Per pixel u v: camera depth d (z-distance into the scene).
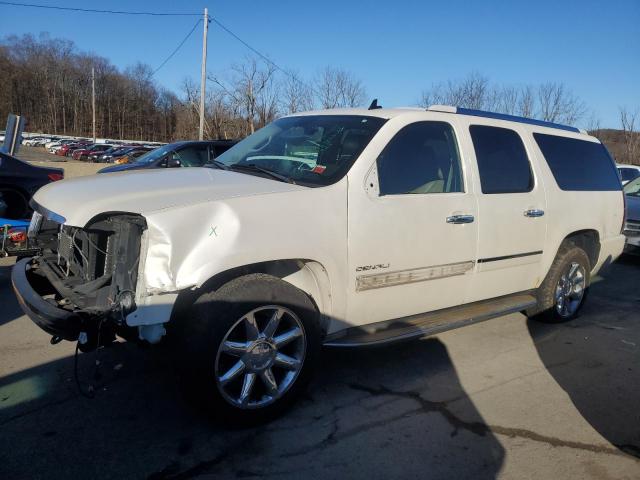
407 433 3.20
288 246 3.02
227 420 3.05
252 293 2.96
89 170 29.83
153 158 10.62
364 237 3.38
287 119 4.53
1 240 5.41
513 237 4.35
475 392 3.79
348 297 3.40
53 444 2.94
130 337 3.03
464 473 2.85
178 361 2.93
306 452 2.96
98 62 98.81
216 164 4.12
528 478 2.84
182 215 2.78
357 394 3.66
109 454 2.87
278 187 3.21
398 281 3.62
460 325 4.00
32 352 4.11
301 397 3.53
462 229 3.92
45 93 97.25
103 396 3.47
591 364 4.41
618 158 28.45
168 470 2.75
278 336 3.15
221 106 33.12
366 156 3.48
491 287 4.35
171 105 98.50
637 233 8.45
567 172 5.02
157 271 2.71
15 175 8.19
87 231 3.03
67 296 3.08
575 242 5.37
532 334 5.06
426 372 4.08
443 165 3.94
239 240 2.85
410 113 3.87
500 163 4.34
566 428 3.36
